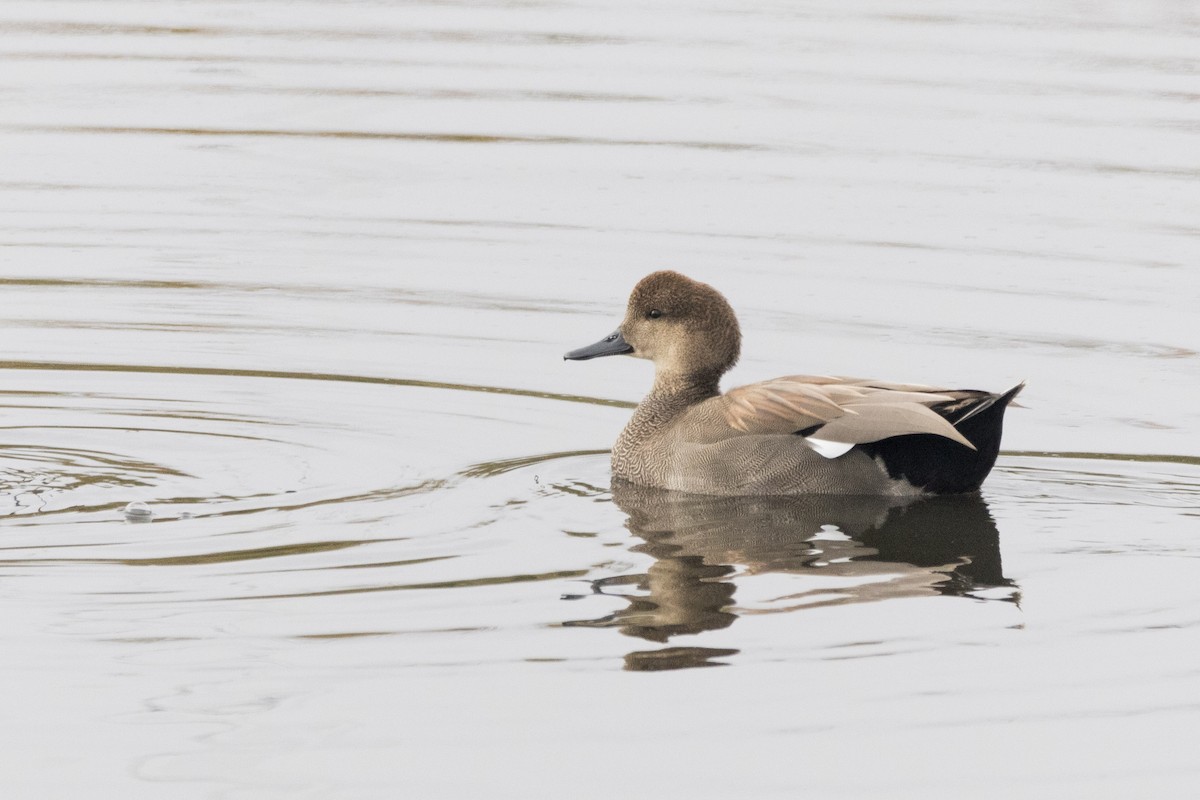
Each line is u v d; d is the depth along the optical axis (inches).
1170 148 893.2
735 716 353.7
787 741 345.1
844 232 788.6
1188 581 432.5
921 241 779.4
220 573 428.1
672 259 760.3
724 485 510.3
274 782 327.9
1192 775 336.5
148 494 495.8
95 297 714.2
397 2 1229.7
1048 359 650.2
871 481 504.1
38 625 393.1
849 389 517.0
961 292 722.2
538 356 657.0
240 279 737.6
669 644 386.6
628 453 533.6
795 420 512.4
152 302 709.3
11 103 971.3
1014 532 471.8
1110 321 690.8
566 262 758.5
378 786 327.0
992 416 494.0
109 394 601.9
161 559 437.7
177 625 394.3
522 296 721.0
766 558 448.1
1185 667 379.9
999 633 396.8
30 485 502.3
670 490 516.4
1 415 574.9
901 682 370.3
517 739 343.6
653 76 1029.2
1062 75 1022.4
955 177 858.8
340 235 793.6
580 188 852.0
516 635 391.5
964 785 332.2
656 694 362.0
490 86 1005.8
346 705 356.2
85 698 359.3
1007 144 903.7
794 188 845.2
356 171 882.1
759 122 943.0
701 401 557.9
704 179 860.6
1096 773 337.1
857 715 355.6
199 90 996.6
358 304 711.1
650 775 331.6
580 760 336.5
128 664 373.7
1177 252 765.3
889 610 409.1
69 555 438.9
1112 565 444.5
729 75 1029.2
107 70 1036.5
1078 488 514.6
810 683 368.8
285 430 568.4
